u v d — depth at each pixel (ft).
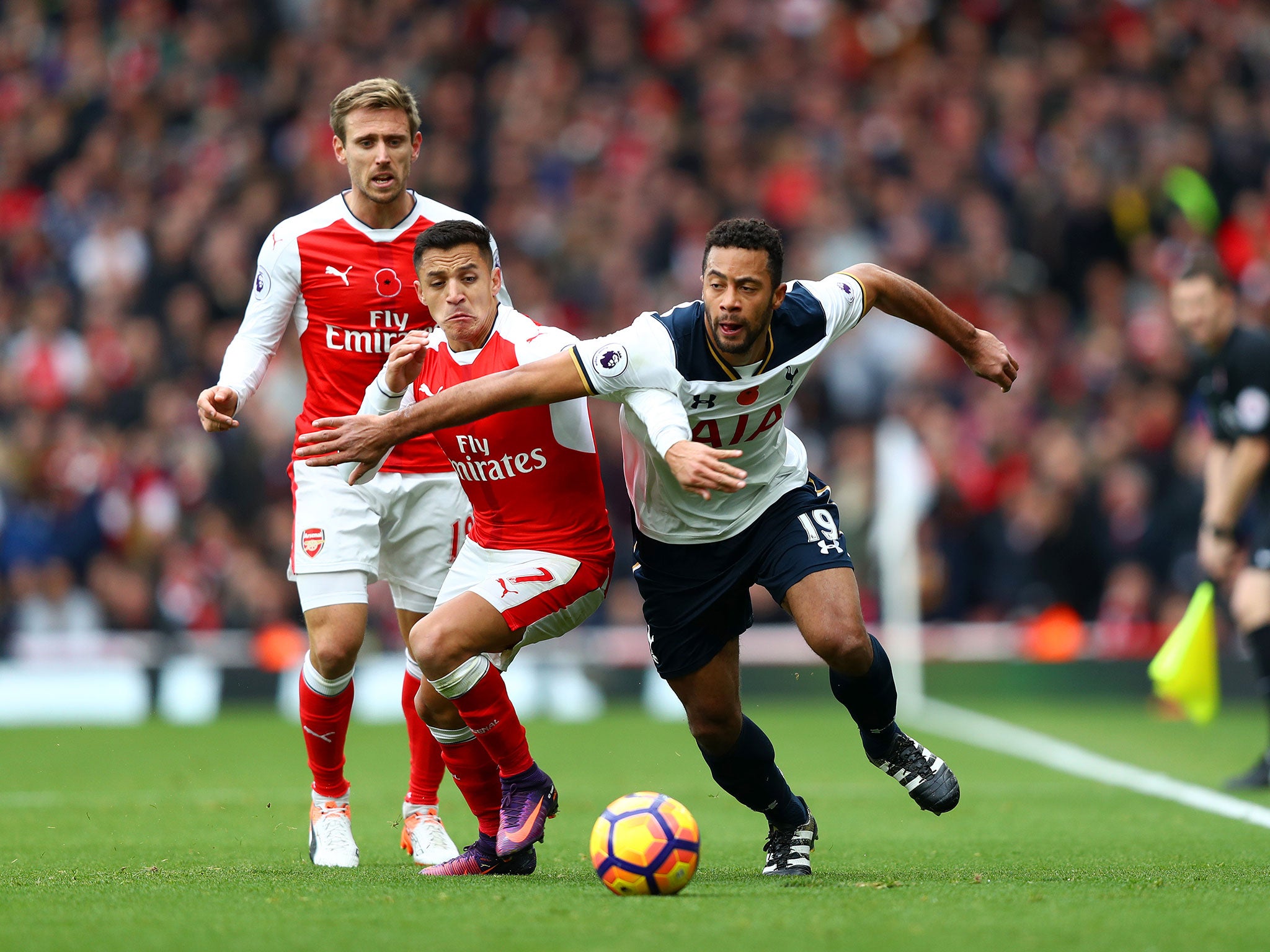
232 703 150.41
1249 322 194.49
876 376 178.09
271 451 157.79
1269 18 235.81
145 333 168.25
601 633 153.79
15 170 196.54
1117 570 161.58
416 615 67.72
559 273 183.42
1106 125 210.59
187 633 151.53
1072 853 64.90
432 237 58.49
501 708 57.57
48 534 156.46
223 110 199.62
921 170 201.16
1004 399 171.73
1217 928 44.37
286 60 207.00
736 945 41.81
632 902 49.08
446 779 101.04
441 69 206.08
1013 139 208.85
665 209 189.78
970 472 165.17
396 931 44.14
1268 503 98.02
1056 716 144.15
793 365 55.77
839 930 43.91
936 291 187.01
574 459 58.80
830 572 56.75
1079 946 41.73
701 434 56.13
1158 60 225.76
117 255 181.68
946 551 161.68
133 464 158.20
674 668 58.90
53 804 86.48
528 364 54.13
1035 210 199.93
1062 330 187.62
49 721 145.89
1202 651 99.76
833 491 162.20
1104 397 178.50
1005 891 51.96
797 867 58.65
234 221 180.14
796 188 198.59
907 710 150.30
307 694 63.62
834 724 139.54
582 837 72.74
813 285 57.31
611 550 60.39
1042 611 161.07
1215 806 85.05
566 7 217.56
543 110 203.62
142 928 45.03
